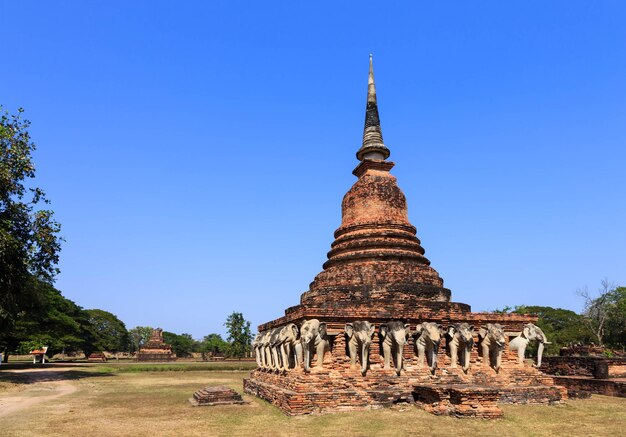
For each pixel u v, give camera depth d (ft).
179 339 415.03
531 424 48.75
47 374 129.08
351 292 70.28
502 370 66.49
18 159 97.40
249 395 76.38
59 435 44.24
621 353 125.18
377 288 70.64
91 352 282.97
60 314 221.46
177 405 64.80
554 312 259.19
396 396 58.59
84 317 269.85
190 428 47.37
